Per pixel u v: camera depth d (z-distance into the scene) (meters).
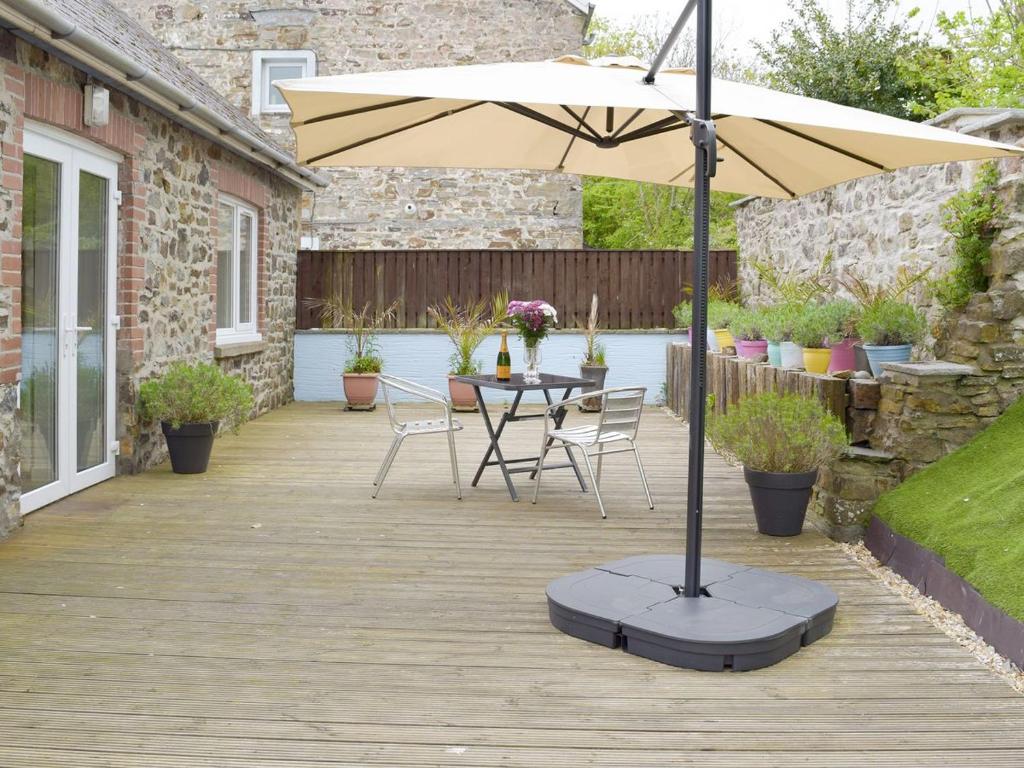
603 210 23.25
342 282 12.03
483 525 5.46
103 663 3.25
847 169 5.09
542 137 5.29
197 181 7.93
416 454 7.98
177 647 3.42
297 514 5.69
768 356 7.55
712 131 3.34
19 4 4.45
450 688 3.08
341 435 9.02
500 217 14.33
